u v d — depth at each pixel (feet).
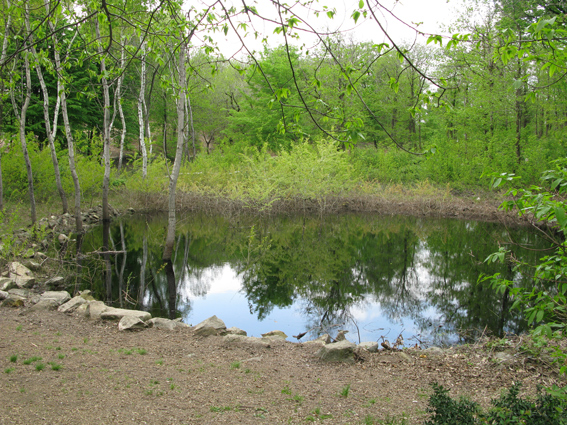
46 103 47.50
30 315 20.26
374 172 92.02
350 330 23.24
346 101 84.53
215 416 11.25
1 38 37.52
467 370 15.70
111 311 20.79
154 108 108.06
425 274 36.17
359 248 46.24
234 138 108.17
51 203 54.60
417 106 10.14
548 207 7.75
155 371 14.48
